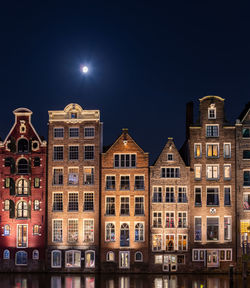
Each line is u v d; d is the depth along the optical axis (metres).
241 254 55.44
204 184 56.91
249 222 56.16
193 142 57.66
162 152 57.31
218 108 57.94
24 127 58.31
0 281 47.81
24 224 56.84
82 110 58.34
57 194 57.38
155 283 46.19
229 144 57.53
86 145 57.81
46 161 57.75
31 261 56.06
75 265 55.97
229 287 43.03
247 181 56.84
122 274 54.19
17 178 57.47
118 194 56.84
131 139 57.75
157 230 56.03
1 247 56.50
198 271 55.31
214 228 56.38
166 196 56.72
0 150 58.06
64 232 56.53
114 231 56.38
